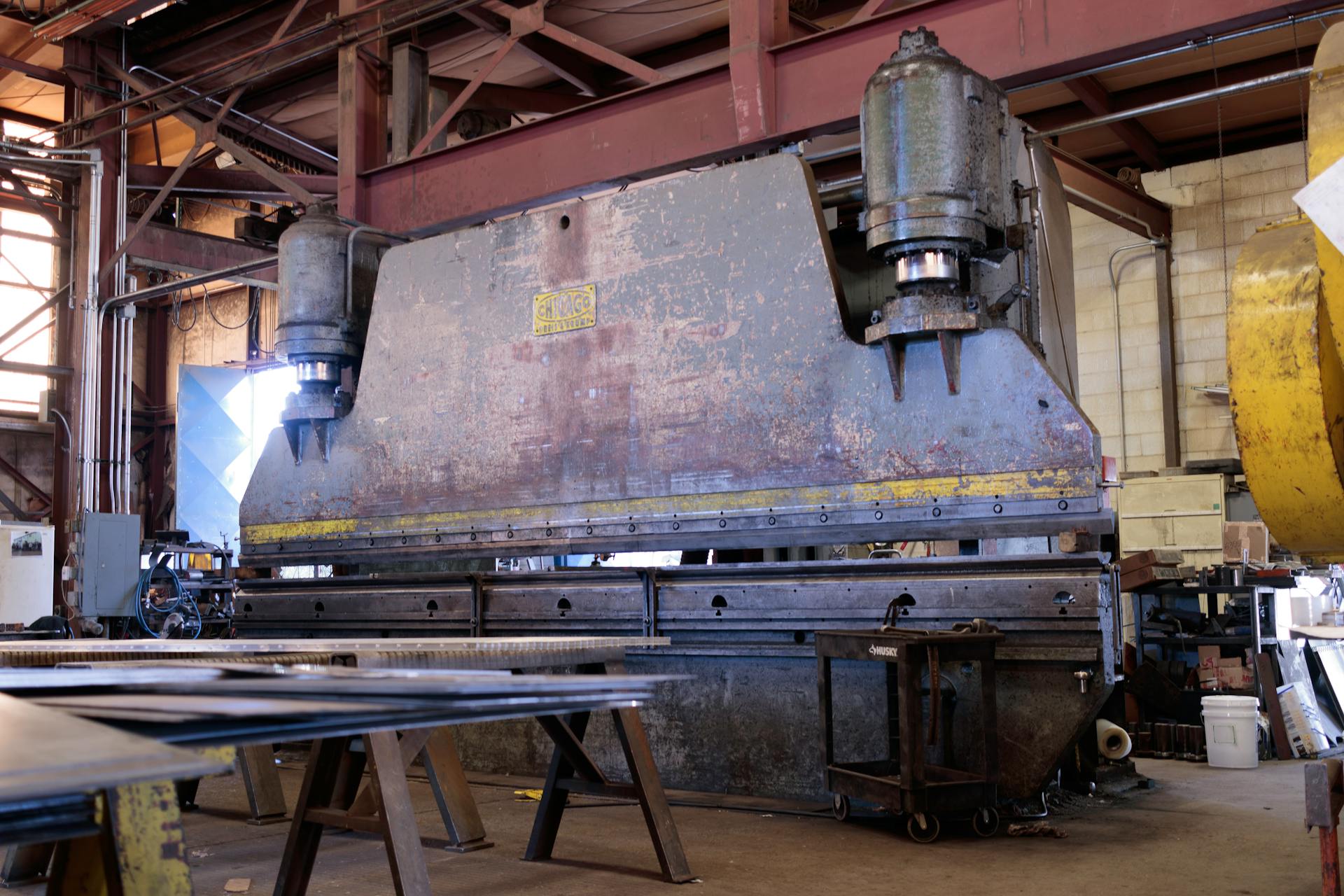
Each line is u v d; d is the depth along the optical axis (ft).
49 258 63.21
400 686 3.97
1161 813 15.88
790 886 11.69
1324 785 9.29
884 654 13.96
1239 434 9.25
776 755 16.58
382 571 23.85
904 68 14.94
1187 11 16.65
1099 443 14.26
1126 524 42.80
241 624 22.66
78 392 37.70
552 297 18.88
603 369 18.17
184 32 38.19
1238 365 9.19
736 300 16.93
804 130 19.97
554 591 18.56
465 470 19.66
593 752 18.43
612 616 17.93
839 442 15.88
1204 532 41.14
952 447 15.05
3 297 61.52
